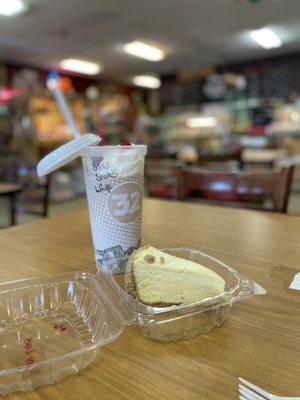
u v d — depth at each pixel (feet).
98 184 2.01
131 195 2.04
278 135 20.81
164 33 17.90
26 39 18.11
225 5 14.32
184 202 4.44
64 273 2.09
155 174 10.27
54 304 1.85
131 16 15.31
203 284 1.64
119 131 28.32
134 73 27.53
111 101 29.37
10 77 22.80
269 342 1.43
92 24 16.17
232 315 1.65
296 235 2.85
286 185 3.93
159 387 1.19
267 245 2.62
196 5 14.30
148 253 1.74
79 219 3.66
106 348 1.42
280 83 23.15
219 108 23.97
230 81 23.82
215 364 1.30
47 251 2.65
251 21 16.35
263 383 1.19
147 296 1.61
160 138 25.17
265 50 21.70
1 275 2.21
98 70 26.11
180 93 26.53
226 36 18.62
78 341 1.53
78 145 1.87
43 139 20.42
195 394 1.15
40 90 20.90
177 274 1.63
